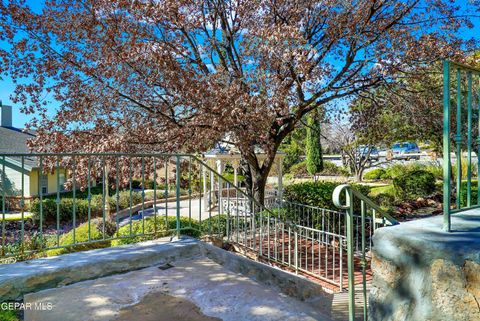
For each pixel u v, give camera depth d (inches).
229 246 235.0
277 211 295.3
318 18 296.5
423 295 61.7
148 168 258.1
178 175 146.0
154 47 239.8
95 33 254.1
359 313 144.9
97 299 96.5
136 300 96.4
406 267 65.6
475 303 54.6
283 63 241.8
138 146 256.4
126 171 248.2
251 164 337.1
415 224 73.3
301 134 820.0
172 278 112.4
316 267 223.6
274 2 290.4
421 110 312.0
